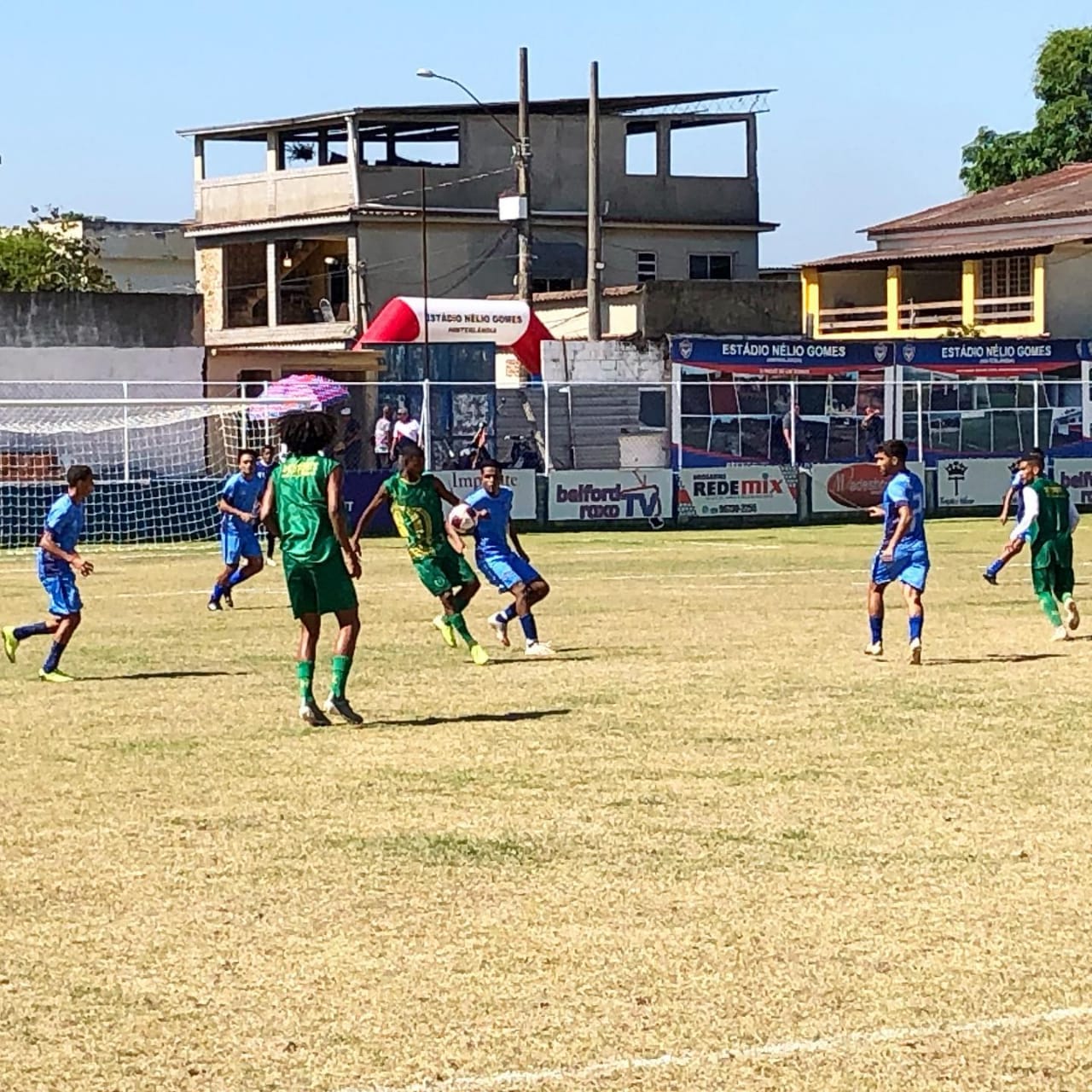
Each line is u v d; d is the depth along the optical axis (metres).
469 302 54.00
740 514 46.25
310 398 40.94
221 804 12.27
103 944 9.04
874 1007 8.03
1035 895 9.82
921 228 70.00
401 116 69.06
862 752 13.96
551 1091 7.09
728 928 9.22
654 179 73.69
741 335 61.03
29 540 38.97
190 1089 7.15
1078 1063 7.37
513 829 11.42
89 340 49.66
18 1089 7.18
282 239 70.38
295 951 8.91
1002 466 49.38
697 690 17.22
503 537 20.22
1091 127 84.75
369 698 16.95
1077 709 15.94
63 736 14.95
